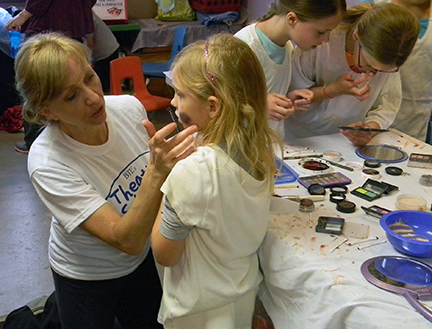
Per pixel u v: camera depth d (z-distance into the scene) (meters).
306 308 1.16
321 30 1.55
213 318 1.20
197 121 1.14
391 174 1.59
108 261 1.36
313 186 1.49
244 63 1.09
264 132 1.14
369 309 1.02
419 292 1.04
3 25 3.89
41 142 1.27
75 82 1.13
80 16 3.56
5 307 2.19
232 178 1.09
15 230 2.77
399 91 1.93
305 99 1.77
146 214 1.19
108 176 1.33
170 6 4.60
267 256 1.27
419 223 1.26
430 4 2.08
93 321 1.42
